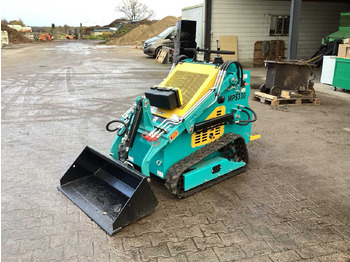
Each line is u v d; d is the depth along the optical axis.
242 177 4.37
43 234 3.12
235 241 3.05
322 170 4.61
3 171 4.43
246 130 4.69
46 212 3.48
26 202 3.67
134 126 3.51
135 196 3.20
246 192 3.96
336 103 8.62
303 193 3.96
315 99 8.45
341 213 3.54
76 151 5.14
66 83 10.89
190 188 3.79
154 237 3.10
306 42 16.80
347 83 9.55
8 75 12.48
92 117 6.98
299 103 8.39
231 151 4.41
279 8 15.76
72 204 3.64
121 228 3.18
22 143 5.46
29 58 19.03
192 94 3.92
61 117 6.97
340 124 6.79
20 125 6.41
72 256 2.84
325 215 3.50
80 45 33.38
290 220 3.39
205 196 3.86
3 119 6.79
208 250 2.92
